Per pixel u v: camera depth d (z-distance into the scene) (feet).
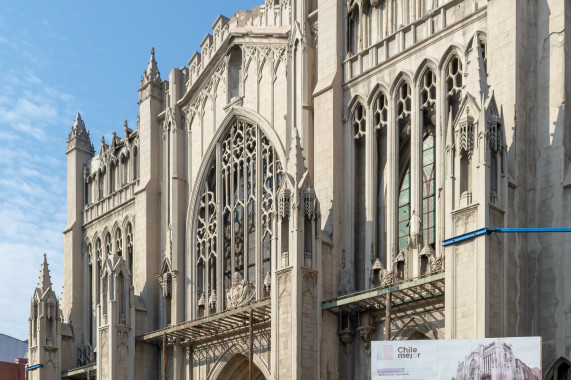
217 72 183.52
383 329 136.77
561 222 116.37
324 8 157.07
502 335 110.52
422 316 130.00
